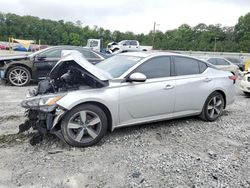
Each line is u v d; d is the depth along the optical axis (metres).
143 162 3.69
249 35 62.22
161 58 4.95
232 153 4.14
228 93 5.91
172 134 4.84
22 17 64.56
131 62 4.79
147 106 4.59
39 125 3.90
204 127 5.33
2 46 39.16
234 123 5.73
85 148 4.04
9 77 9.16
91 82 4.21
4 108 6.03
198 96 5.32
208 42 65.31
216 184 3.22
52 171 3.34
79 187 3.04
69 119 3.92
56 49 9.61
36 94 4.21
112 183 3.15
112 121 4.28
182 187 3.13
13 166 3.41
